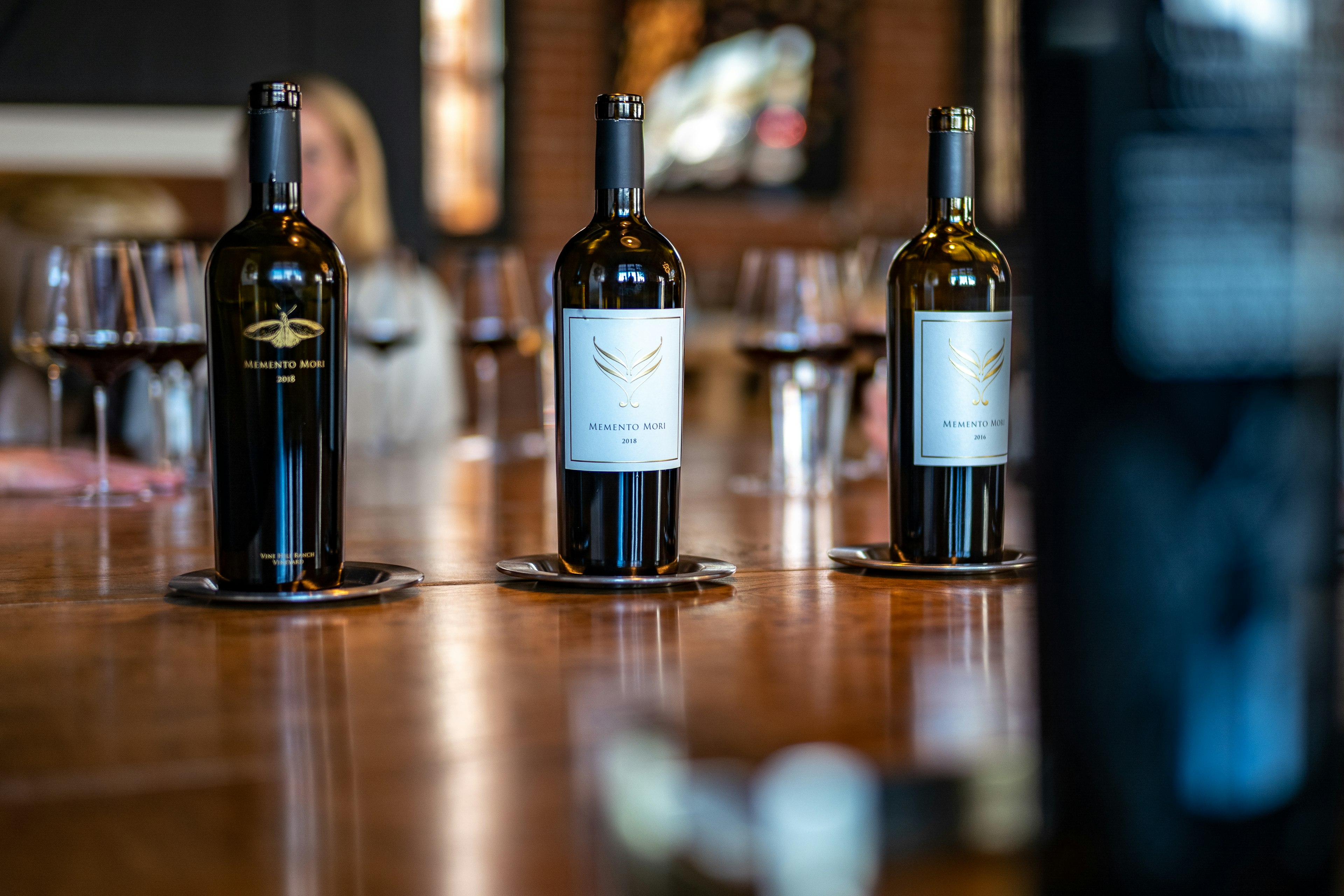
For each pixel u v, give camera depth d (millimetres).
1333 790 410
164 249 1503
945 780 474
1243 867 404
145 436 2156
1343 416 415
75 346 1416
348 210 3611
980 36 5676
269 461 822
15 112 4746
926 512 933
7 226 2725
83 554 1069
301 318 816
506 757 517
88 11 4777
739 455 2020
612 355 866
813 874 466
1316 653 407
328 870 420
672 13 5742
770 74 5848
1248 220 399
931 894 457
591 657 686
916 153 6004
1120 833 405
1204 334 398
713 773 476
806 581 924
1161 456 398
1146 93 395
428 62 5488
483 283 2428
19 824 453
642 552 887
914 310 918
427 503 1444
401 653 695
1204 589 399
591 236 866
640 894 432
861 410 2400
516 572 911
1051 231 406
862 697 601
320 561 843
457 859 429
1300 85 401
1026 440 1565
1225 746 402
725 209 5879
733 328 5164
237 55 4941
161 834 445
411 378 2842
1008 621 776
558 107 5656
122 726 561
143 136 4848
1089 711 406
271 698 606
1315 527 406
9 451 1674
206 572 924
